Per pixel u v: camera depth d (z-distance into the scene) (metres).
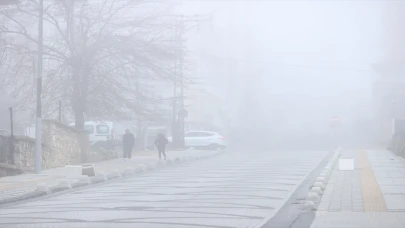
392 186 26.81
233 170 40.62
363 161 44.44
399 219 17.64
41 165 40.66
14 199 25.28
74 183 31.20
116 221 18.56
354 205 20.80
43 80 50.06
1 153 37.59
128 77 50.78
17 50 48.88
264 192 26.41
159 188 29.34
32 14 49.09
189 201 23.61
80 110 50.59
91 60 50.25
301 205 21.78
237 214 19.66
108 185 31.89
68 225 17.92
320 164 45.03
